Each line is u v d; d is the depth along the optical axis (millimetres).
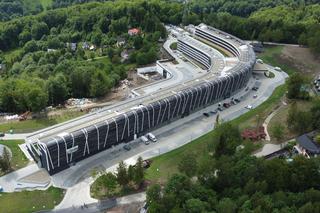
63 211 153625
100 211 153875
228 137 181625
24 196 161375
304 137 188125
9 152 188375
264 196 138250
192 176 161875
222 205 133625
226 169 152500
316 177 150000
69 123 187750
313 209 127938
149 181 171125
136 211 153625
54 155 171375
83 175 176625
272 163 152875
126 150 196625
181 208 137750
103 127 185375
